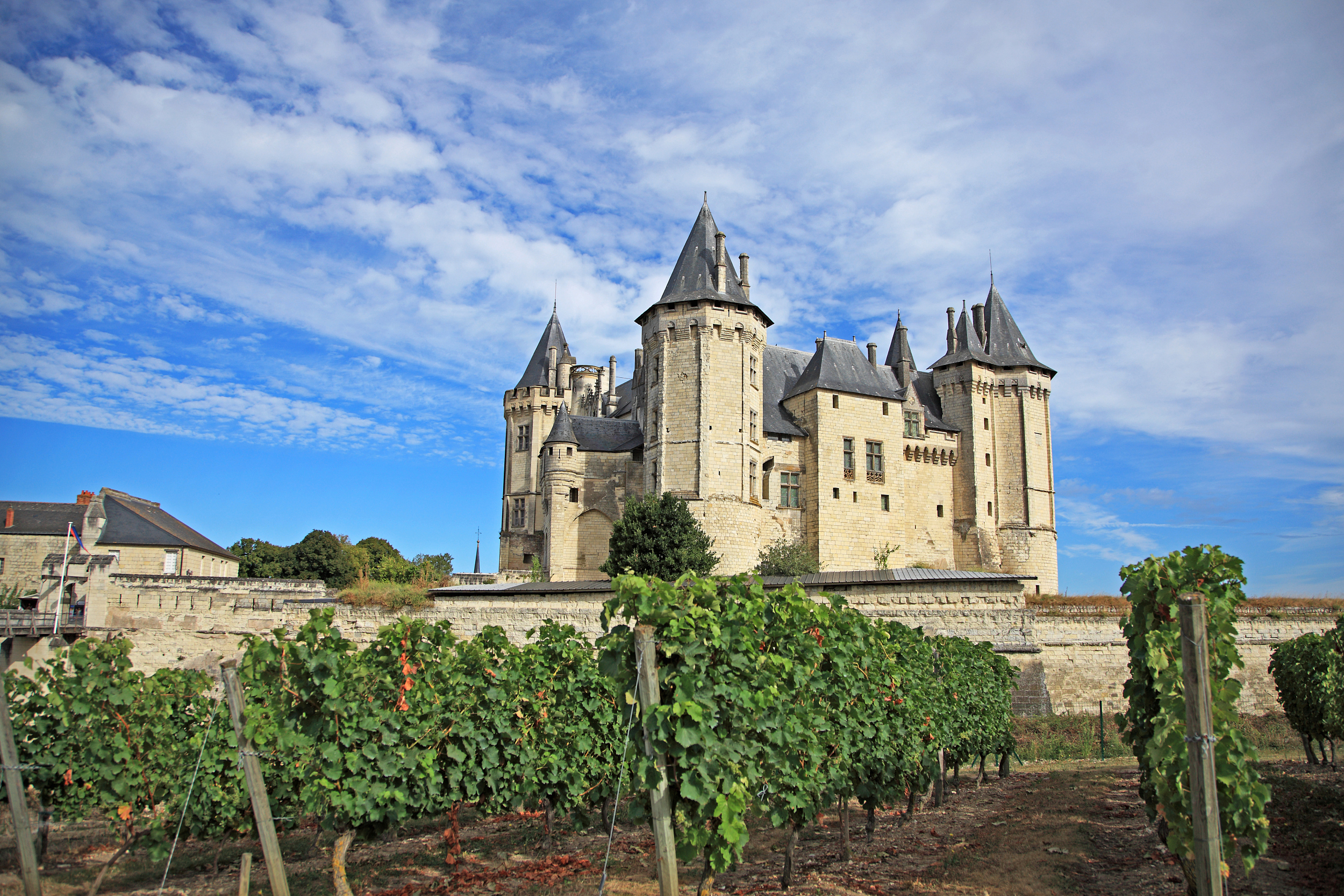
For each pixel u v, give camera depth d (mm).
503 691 12773
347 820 10844
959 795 18016
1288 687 20281
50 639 33125
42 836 13305
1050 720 28984
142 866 13727
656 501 42188
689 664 8320
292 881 12531
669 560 40156
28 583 50750
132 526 53906
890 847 12898
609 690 14492
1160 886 9625
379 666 11680
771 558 47031
